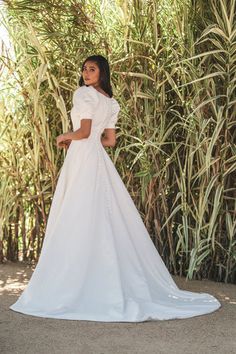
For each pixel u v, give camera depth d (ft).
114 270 11.04
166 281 11.93
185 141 14.33
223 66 13.79
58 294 11.03
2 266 15.66
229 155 14.01
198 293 12.28
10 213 16.22
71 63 14.67
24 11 14.29
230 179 14.19
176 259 14.85
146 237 11.96
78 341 9.44
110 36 14.74
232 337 9.78
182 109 14.57
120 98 14.30
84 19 14.15
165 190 14.42
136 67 14.46
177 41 13.98
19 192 15.78
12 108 15.46
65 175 11.77
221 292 13.03
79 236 11.25
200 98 13.76
